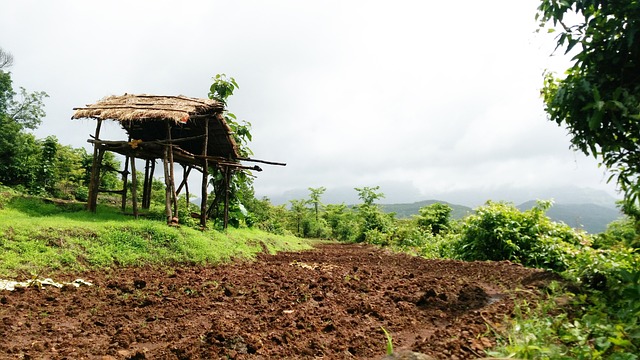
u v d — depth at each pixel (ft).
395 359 11.30
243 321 18.57
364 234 114.83
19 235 31.32
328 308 20.94
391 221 121.39
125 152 47.19
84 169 109.81
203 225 48.96
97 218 42.60
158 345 15.93
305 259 47.67
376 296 23.88
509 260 36.09
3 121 90.74
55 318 19.01
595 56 16.71
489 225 38.86
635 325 13.12
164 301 22.57
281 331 16.98
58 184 93.97
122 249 34.27
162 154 48.65
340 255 54.65
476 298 22.38
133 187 45.57
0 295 21.97
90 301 22.03
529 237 36.14
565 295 19.02
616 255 21.29
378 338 16.35
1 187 60.80
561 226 36.94
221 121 53.47
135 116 43.91
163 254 35.65
